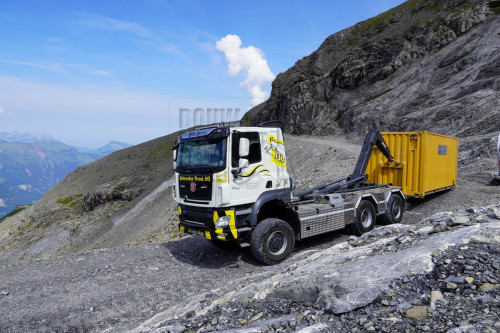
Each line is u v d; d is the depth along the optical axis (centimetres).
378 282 448
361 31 7488
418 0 6762
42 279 838
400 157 1299
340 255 630
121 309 668
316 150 4125
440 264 454
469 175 1870
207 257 952
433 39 5291
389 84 5338
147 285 777
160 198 5566
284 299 502
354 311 411
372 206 1075
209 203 818
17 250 6738
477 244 482
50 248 6266
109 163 10606
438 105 3919
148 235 3081
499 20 4438
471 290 390
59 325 611
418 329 345
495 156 2088
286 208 889
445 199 1385
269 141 875
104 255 1030
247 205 842
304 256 855
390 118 4462
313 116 6556
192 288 754
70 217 7425
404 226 755
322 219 938
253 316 480
